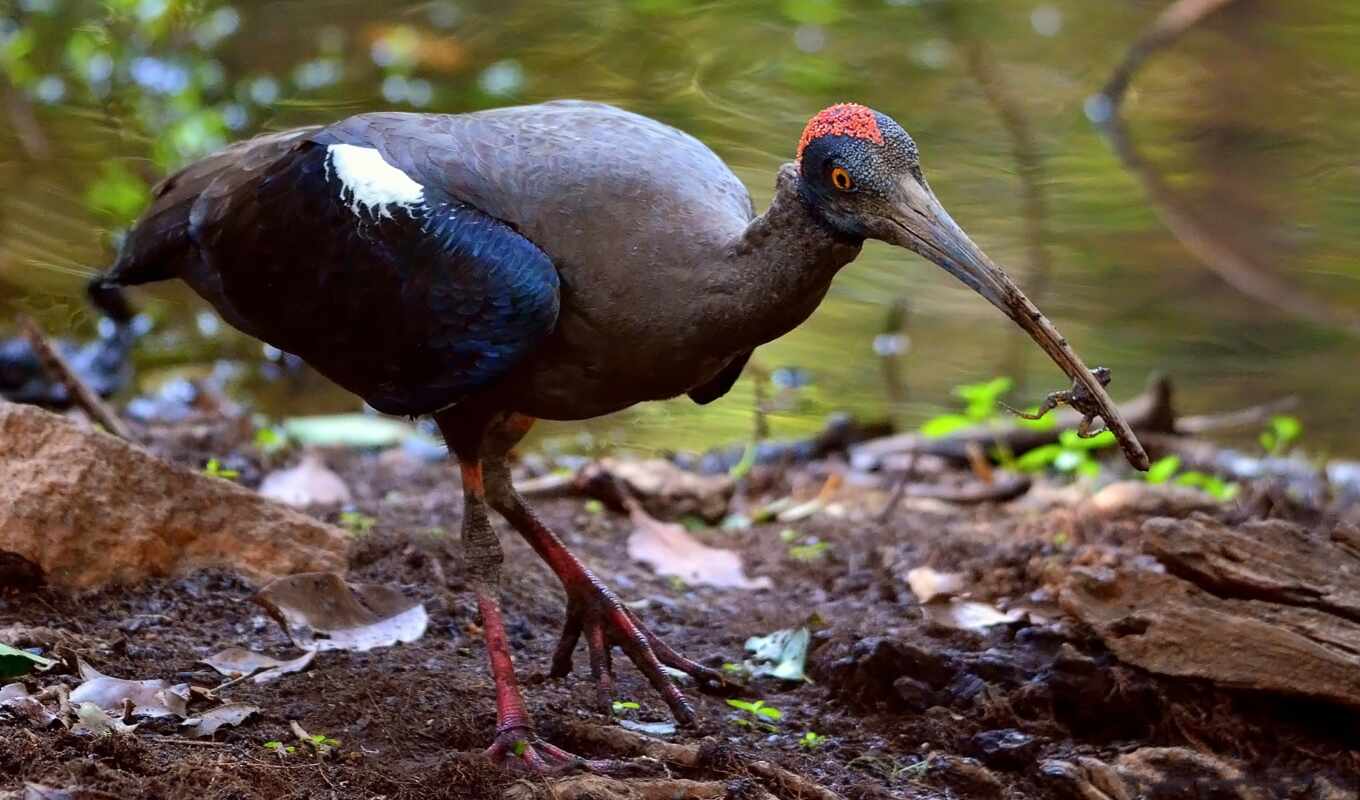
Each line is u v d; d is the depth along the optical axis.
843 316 18.08
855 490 14.77
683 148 9.33
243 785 7.41
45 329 16.34
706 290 8.45
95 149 18.84
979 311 18.12
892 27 23.20
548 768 8.17
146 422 14.86
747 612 11.48
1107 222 19.11
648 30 22.77
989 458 15.59
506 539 12.45
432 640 10.09
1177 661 9.25
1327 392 17.25
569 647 9.54
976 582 11.45
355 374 9.37
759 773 8.27
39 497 9.74
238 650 9.20
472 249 8.73
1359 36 21.52
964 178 19.59
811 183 8.23
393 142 9.27
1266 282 18.25
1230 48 21.53
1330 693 8.98
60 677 8.50
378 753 8.24
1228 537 9.51
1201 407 17.05
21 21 21.23
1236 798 8.78
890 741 9.26
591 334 8.73
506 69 21.50
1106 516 12.96
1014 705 9.40
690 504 13.66
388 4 22.72
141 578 10.00
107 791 7.12
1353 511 13.72
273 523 10.59
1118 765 8.89
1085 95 21.38
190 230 9.96
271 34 21.75
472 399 9.04
